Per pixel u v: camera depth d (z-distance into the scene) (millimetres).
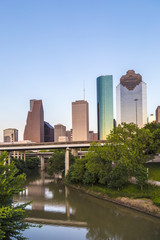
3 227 17641
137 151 54750
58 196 62031
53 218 42875
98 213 45094
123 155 54312
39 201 56500
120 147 55844
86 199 57344
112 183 54094
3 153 20969
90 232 35625
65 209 48750
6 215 16875
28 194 66000
